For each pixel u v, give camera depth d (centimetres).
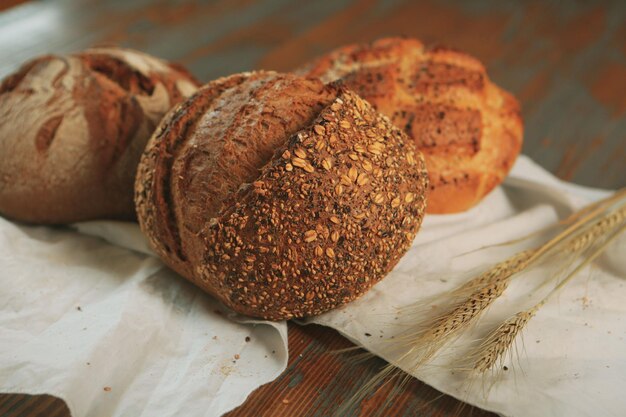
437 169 59
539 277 55
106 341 47
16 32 90
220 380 47
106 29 92
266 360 48
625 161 74
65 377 44
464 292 50
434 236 59
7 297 50
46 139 56
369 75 59
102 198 57
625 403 45
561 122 80
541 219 61
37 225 59
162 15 97
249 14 99
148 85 59
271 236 46
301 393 47
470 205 62
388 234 48
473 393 46
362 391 47
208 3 101
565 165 73
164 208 50
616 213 55
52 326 49
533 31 99
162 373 47
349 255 47
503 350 46
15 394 46
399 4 106
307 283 47
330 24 97
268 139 48
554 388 46
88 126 56
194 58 87
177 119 51
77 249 56
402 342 49
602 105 83
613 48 94
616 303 53
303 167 46
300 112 50
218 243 47
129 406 45
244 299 48
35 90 57
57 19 94
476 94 60
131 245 56
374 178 48
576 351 49
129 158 57
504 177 63
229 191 48
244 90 51
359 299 52
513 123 63
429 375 47
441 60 62
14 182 56
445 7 105
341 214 47
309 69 62
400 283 53
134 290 51
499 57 93
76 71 58
